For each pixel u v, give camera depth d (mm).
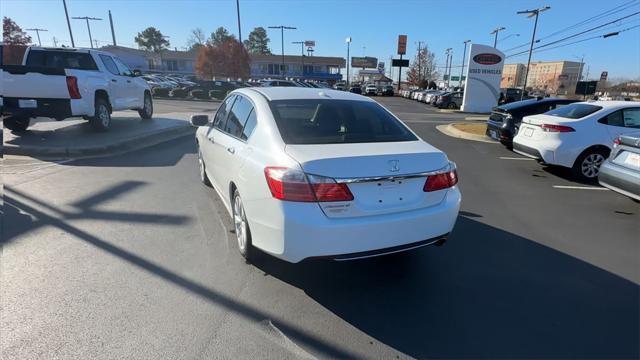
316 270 3529
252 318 2818
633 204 5754
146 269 3436
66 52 9727
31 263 3475
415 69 79188
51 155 7805
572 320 2887
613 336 2711
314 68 86188
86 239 4004
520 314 2951
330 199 2768
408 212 3033
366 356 2484
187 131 11875
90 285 3152
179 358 2391
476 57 25703
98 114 9711
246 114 3918
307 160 2789
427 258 3840
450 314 2936
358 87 59750
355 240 2838
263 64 83625
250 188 3162
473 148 10688
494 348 2576
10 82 8281
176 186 5949
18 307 2836
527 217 5117
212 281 3277
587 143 6953
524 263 3773
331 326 2766
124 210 4871
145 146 9328
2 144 7934
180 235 4164
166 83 44000
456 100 30672
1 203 5008
